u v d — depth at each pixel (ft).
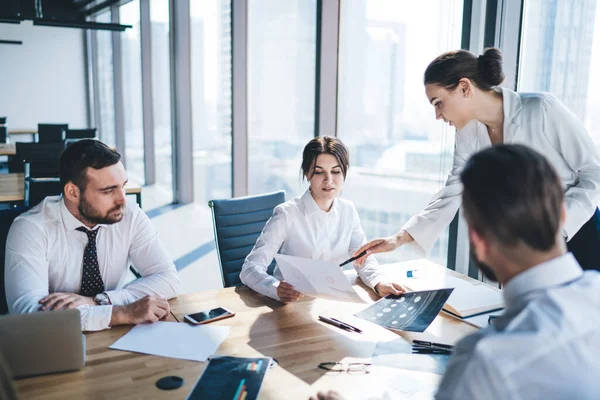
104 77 30.96
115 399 3.62
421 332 4.70
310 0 12.32
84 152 5.22
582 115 7.69
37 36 32.14
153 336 4.65
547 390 2.07
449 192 6.15
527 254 2.35
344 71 11.55
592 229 5.66
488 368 2.13
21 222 5.54
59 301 5.05
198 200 21.70
